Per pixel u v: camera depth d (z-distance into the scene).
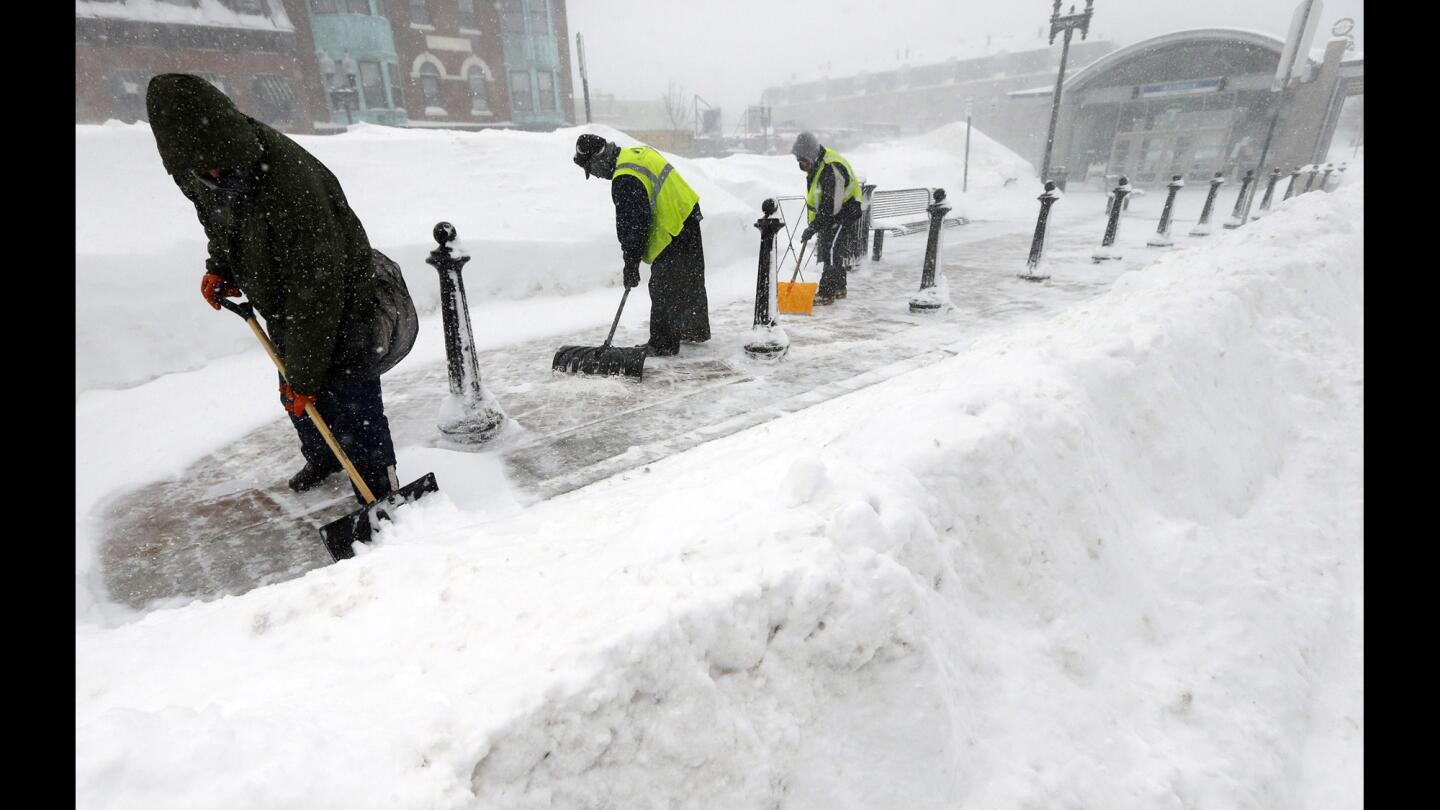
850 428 2.20
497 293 6.07
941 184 22.06
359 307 2.47
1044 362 2.52
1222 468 2.77
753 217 8.57
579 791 1.13
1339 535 2.69
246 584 2.34
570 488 2.98
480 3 28.16
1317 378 3.63
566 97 31.36
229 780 0.96
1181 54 25.11
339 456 2.44
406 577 1.73
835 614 1.40
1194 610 2.18
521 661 1.21
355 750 1.03
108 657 1.50
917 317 6.02
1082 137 28.53
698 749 1.23
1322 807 1.73
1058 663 1.84
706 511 1.70
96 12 20.70
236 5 23.33
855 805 1.39
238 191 2.08
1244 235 5.67
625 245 4.20
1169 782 1.64
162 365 4.23
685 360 4.77
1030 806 1.52
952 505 1.80
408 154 6.73
